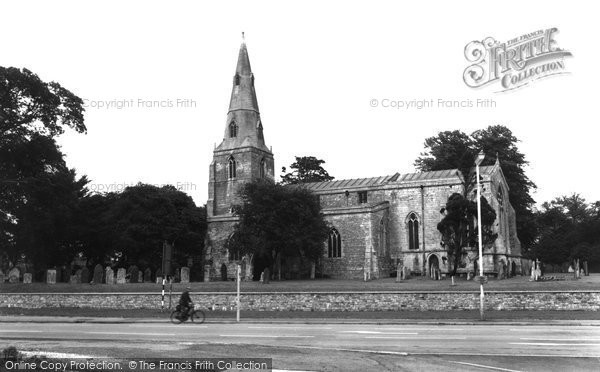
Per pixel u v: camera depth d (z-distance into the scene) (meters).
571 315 30.64
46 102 59.84
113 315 36.50
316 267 70.75
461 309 34.94
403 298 36.09
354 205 75.06
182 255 74.38
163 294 38.09
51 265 69.75
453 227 57.62
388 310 36.12
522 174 86.38
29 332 24.55
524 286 37.38
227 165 88.31
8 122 58.16
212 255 75.12
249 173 86.44
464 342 19.25
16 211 59.50
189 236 74.00
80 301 42.19
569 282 42.09
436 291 35.69
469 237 55.94
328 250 70.50
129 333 23.59
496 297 34.53
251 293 38.78
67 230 66.81
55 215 63.56
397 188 72.44
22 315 38.38
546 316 30.28
